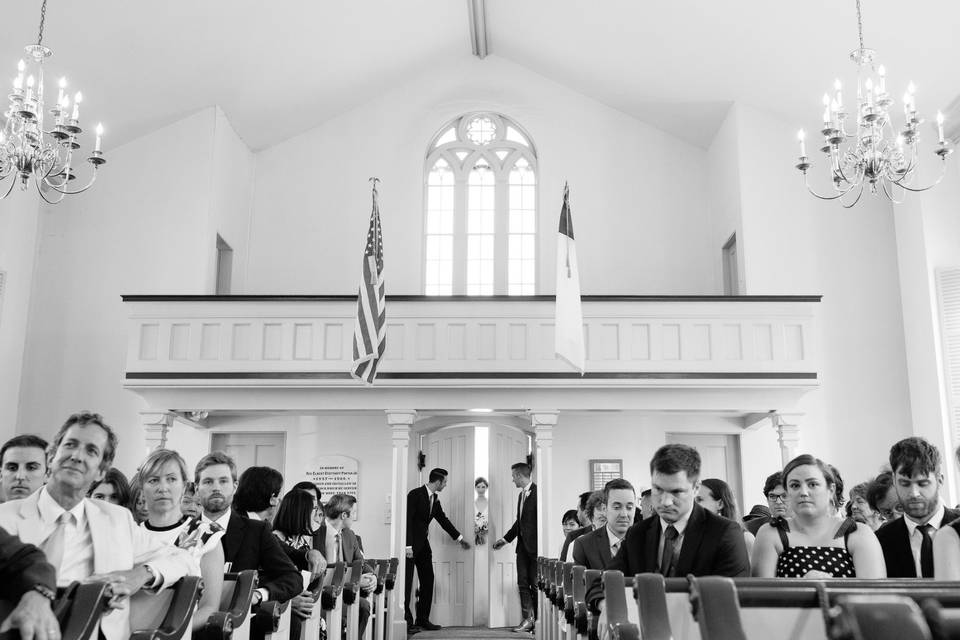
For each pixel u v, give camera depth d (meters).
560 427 14.23
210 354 12.20
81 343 13.48
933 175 12.48
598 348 12.18
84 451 3.60
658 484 4.32
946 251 12.30
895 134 12.68
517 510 13.13
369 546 13.89
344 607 6.80
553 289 14.92
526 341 12.26
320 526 7.32
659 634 2.91
